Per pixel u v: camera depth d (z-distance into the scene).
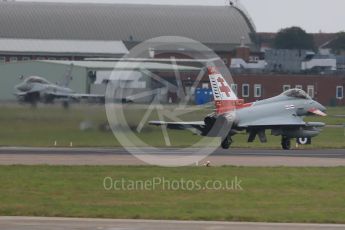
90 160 149.75
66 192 110.00
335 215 94.62
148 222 88.88
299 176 129.12
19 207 97.19
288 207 100.50
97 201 102.94
